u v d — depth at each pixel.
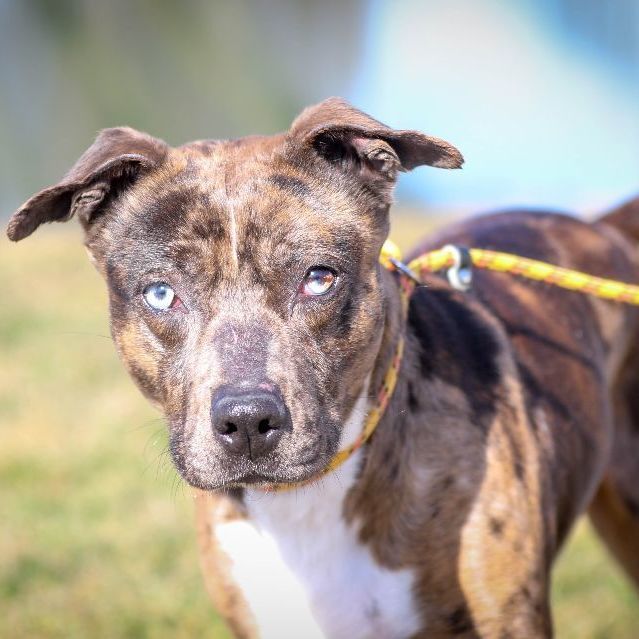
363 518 4.21
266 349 3.80
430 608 4.25
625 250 5.82
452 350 4.53
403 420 4.23
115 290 4.13
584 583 6.31
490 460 4.32
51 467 7.88
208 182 4.00
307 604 4.29
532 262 5.00
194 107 24.44
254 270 3.90
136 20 28.12
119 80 25.22
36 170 21.05
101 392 9.22
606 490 5.80
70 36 26.95
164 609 6.21
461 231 5.53
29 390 9.27
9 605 6.31
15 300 11.98
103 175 4.08
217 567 4.39
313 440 3.79
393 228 13.50
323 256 3.94
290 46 27.56
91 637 6.04
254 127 23.80
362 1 30.28
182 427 3.87
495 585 4.23
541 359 4.91
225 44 27.33
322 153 4.10
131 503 7.34
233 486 3.84
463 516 4.23
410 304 4.55
